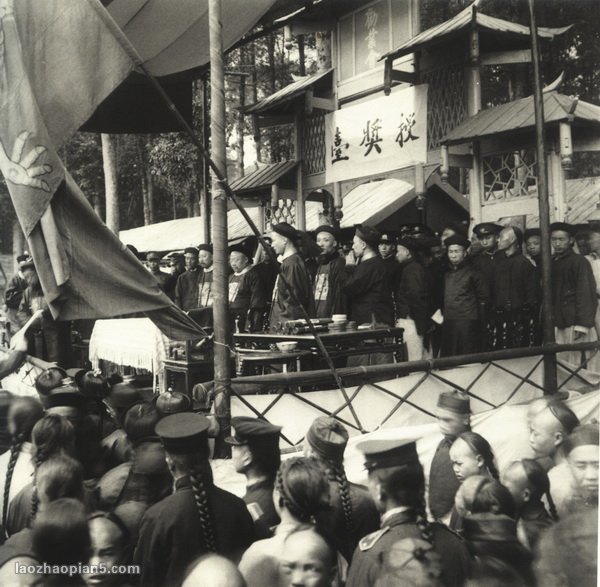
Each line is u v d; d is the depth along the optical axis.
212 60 4.39
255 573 2.64
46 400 3.46
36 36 4.25
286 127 11.27
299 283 6.19
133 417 3.14
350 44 8.76
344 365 6.30
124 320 6.50
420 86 7.55
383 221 10.39
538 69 5.75
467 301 6.20
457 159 7.39
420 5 8.08
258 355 5.12
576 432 3.88
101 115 7.27
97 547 2.62
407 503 2.71
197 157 9.79
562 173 6.69
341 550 2.98
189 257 8.76
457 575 2.66
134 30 6.58
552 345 5.73
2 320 6.05
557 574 3.12
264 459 3.06
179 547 2.59
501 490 3.01
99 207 9.91
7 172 4.12
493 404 5.41
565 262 6.34
